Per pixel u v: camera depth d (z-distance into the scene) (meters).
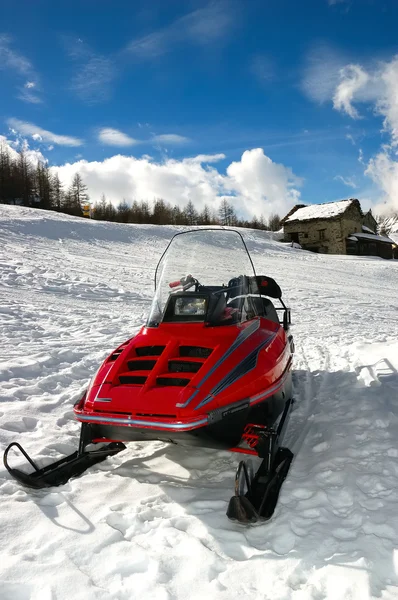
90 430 3.03
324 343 7.71
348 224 44.22
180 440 2.65
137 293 12.91
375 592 1.86
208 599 1.89
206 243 4.33
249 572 2.04
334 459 3.08
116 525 2.45
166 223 68.50
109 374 2.96
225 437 2.75
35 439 3.58
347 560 2.05
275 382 3.11
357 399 4.34
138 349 3.20
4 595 1.88
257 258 28.94
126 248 25.52
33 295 10.57
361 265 30.44
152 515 2.56
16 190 67.25
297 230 45.28
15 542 2.28
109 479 2.98
